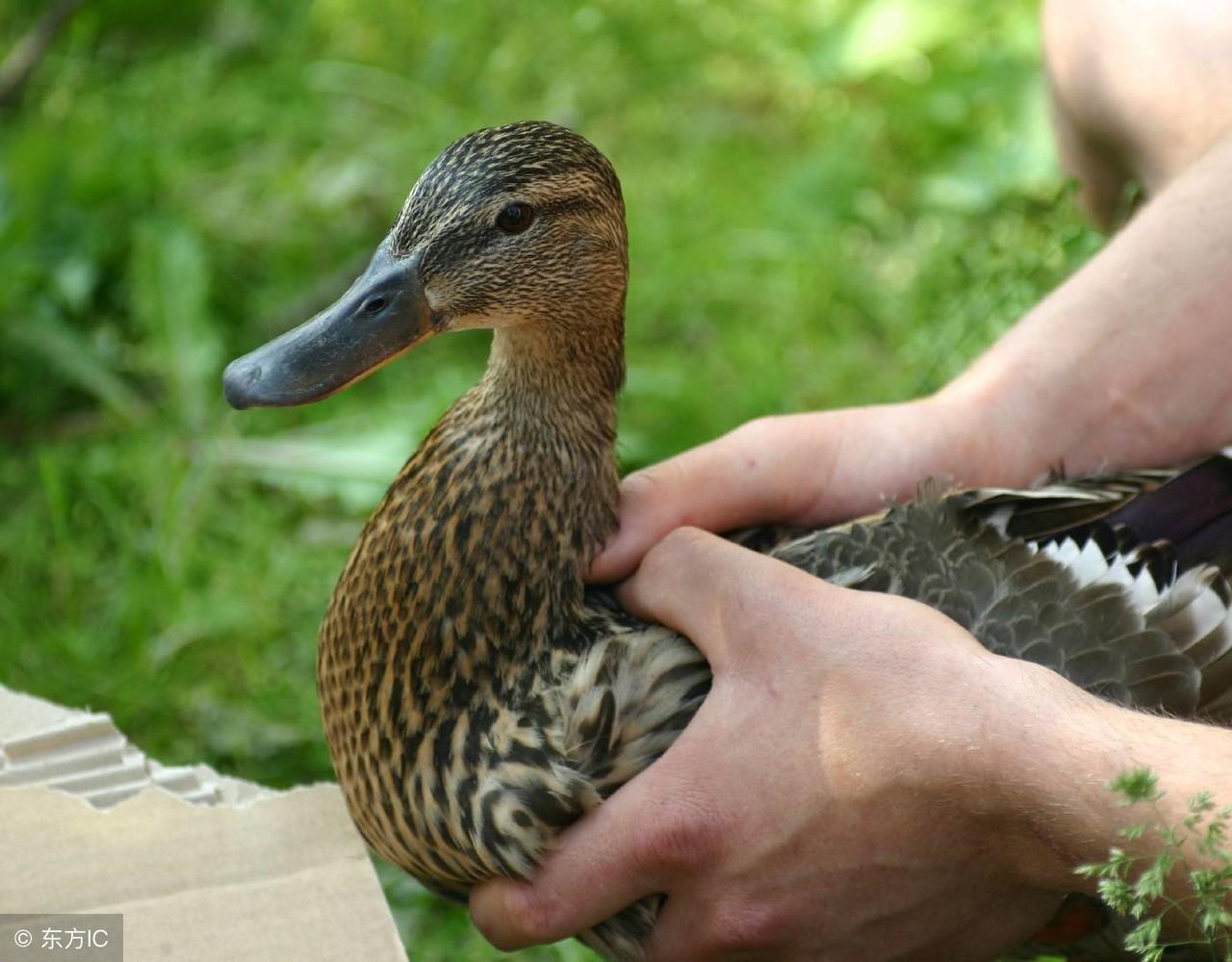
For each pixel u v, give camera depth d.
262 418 3.84
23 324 3.93
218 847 2.06
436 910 2.84
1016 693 1.83
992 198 4.42
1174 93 2.87
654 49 5.29
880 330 4.31
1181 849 1.68
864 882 1.95
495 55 5.18
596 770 2.06
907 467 2.40
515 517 2.18
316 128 4.78
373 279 2.24
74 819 2.06
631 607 2.20
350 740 2.23
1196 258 2.44
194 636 3.30
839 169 4.69
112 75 4.94
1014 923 2.04
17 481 3.72
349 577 2.26
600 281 2.27
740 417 3.96
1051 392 2.45
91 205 4.21
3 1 5.15
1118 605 2.06
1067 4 3.06
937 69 4.98
